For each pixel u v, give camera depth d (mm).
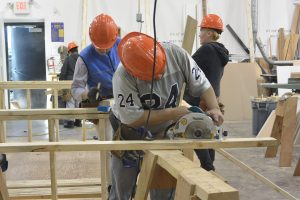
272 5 7715
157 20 7559
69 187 2859
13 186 2855
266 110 5246
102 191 2379
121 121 1740
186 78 1822
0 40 7320
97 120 2428
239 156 4266
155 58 1560
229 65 6926
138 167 1836
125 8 7520
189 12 7551
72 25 7441
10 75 7570
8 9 7336
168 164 1271
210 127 1570
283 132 3799
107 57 2930
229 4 7664
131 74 1666
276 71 6789
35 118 2240
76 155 4508
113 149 1482
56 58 7426
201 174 1130
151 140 1561
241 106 6938
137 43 1680
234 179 3439
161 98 1743
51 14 7395
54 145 1468
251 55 7215
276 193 3059
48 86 3486
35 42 7551
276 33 7766
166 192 1939
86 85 2947
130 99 1657
